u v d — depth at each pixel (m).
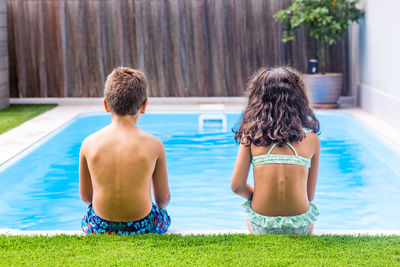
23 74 9.65
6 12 9.22
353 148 6.20
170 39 9.55
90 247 2.47
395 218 3.94
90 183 2.75
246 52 9.52
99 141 2.61
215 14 9.45
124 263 2.30
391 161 5.50
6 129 6.75
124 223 2.63
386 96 7.12
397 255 2.39
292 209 2.60
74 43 9.58
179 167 5.52
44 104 9.48
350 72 9.48
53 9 9.48
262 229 2.67
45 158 5.93
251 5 9.40
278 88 2.65
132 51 9.59
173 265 2.28
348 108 8.65
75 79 9.67
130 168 2.57
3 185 4.73
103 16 9.50
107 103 2.67
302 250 2.43
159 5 9.45
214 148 6.35
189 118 8.33
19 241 2.60
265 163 2.59
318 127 2.71
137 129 2.67
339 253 2.40
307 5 8.48
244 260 2.33
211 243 2.55
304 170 2.61
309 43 9.43
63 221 3.97
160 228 2.75
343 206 4.23
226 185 4.90
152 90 9.68
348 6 8.64
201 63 9.59
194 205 4.34
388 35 7.12
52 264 2.30
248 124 2.65
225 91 9.66
